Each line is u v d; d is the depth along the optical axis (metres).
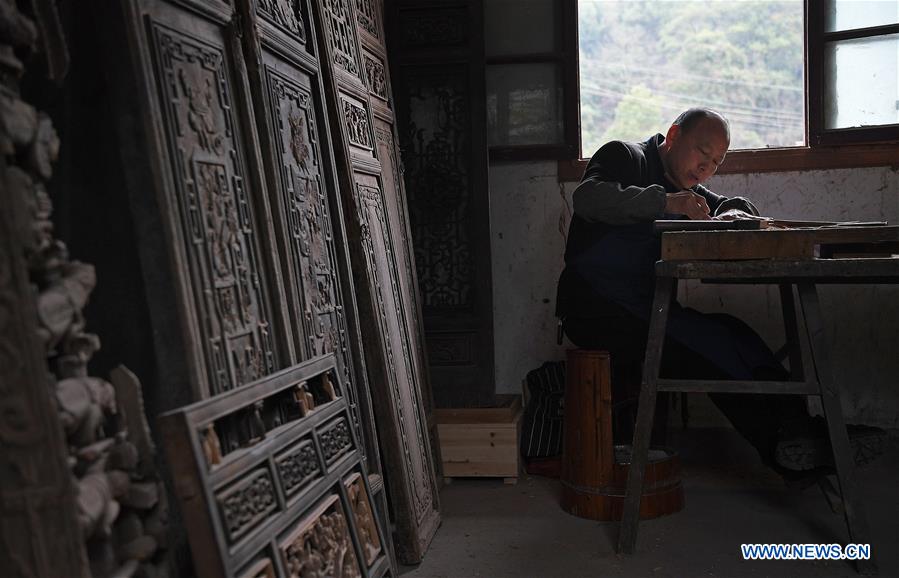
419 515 2.81
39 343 1.21
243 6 2.05
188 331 1.57
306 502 1.73
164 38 1.67
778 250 2.42
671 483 3.02
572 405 3.08
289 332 2.01
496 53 4.18
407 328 3.20
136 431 1.43
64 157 1.61
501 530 2.95
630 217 3.20
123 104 1.56
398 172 3.56
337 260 2.58
